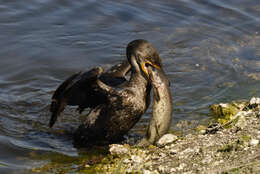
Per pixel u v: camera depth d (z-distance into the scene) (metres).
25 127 12.71
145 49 11.66
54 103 11.40
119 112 11.77
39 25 17.48
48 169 10.63
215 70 15.70
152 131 11.34
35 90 14.58
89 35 17.27
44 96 14.30
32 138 12.14
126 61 13.09
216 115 13.09
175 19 18.45
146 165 10.00
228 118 12.30
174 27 18.03
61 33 17.20
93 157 11.23
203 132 11.52
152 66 11.74
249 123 10.68
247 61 16.16
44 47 16.44
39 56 16.00
